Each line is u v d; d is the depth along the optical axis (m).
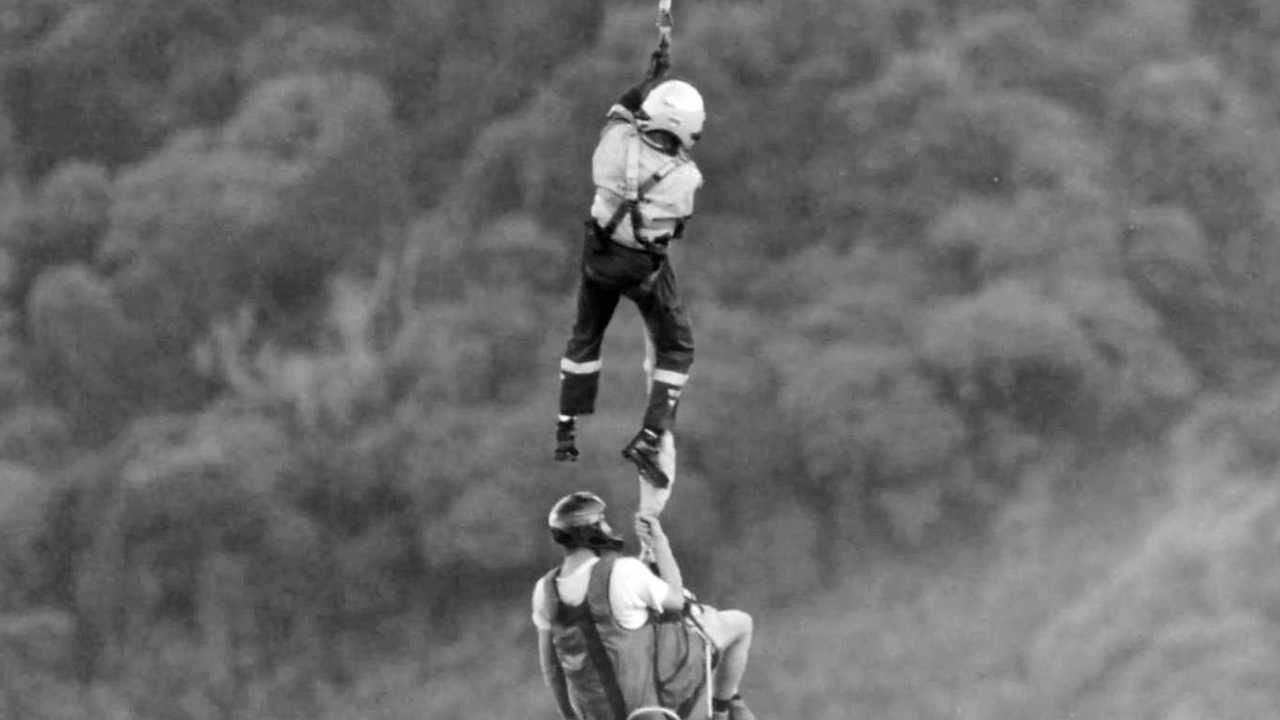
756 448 194.88
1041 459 192.62
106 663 195.62
